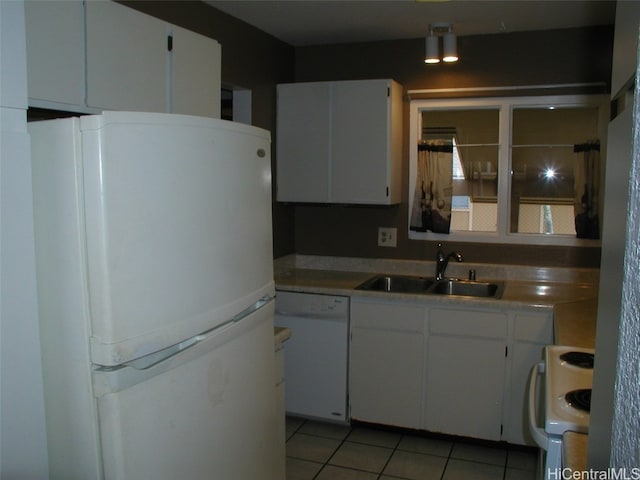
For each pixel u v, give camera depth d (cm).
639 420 47
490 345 296
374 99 333
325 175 348
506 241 349
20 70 110
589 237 333
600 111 328
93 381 124
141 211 126
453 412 308
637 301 50
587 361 176
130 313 125
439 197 359
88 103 169
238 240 161
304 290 328
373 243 379
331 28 336
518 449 306
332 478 278
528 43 335
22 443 113
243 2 286
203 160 143
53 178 123
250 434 174
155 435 134
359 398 325
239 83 322
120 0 233
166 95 202
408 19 314
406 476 280
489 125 352
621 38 73
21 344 112
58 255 125
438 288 349
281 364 221
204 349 147
